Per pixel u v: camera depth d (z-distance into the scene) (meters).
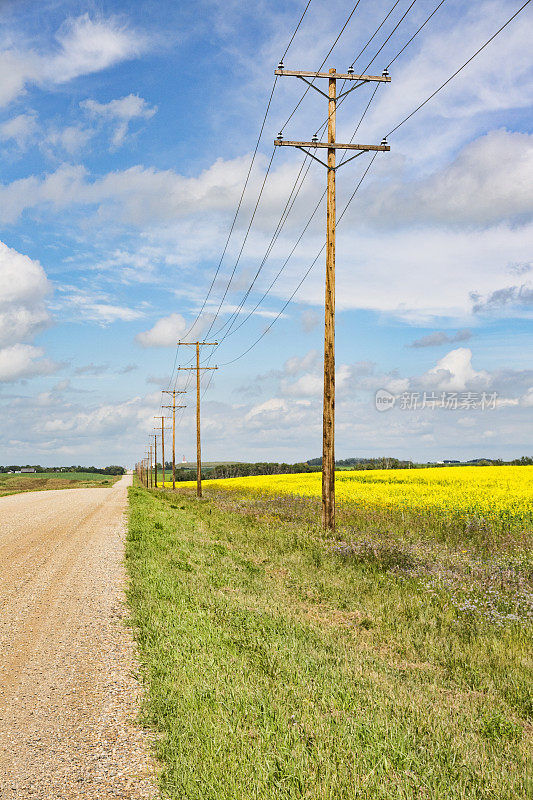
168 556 13.23
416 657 7.13
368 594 10.16
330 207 16.62
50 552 13.97
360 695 5.33
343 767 3.87
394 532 15.86
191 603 8.79
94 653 6.62
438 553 12.97
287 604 9.39
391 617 8.65
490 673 6.47
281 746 4.08
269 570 12.47
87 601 9.12
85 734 4.60
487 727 4.86
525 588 9.88
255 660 6.27
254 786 3.64
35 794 3.71
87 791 3.76
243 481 58.34
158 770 4.04
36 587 10.12
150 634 7.11
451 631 8.02
